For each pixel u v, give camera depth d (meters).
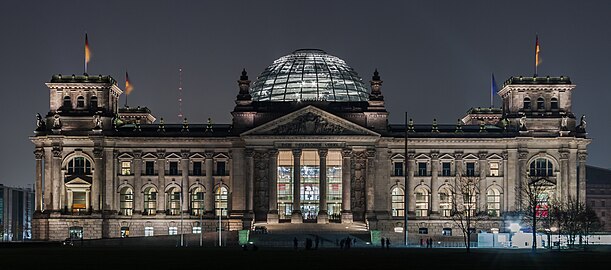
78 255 124.44
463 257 121.25
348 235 193.25
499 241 187.38
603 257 123.19
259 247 173.88
